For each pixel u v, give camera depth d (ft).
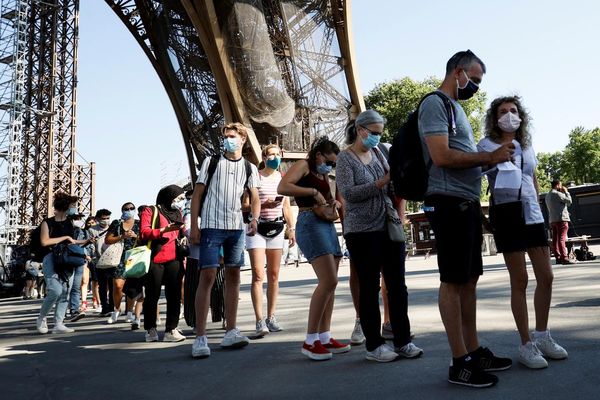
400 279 12.10
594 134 223.71
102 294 30.01
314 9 103.30
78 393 10.46
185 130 115.24
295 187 12.86
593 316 14.65
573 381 8.60
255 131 93.09
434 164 9.82
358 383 9.71
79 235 24.18
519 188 10.52
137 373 12.15
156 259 17.29
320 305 12.49
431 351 12.11
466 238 9.46
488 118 11.04
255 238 17.54
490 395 8.24
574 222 86.28
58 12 134.31
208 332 18.97
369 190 11.77
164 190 18.44
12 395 10.57
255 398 9.14
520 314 10.28
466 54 9.95
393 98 174.19
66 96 131.95
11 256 71.26
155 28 112.47
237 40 89.30
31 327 25.48
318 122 98.53
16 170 114.83
